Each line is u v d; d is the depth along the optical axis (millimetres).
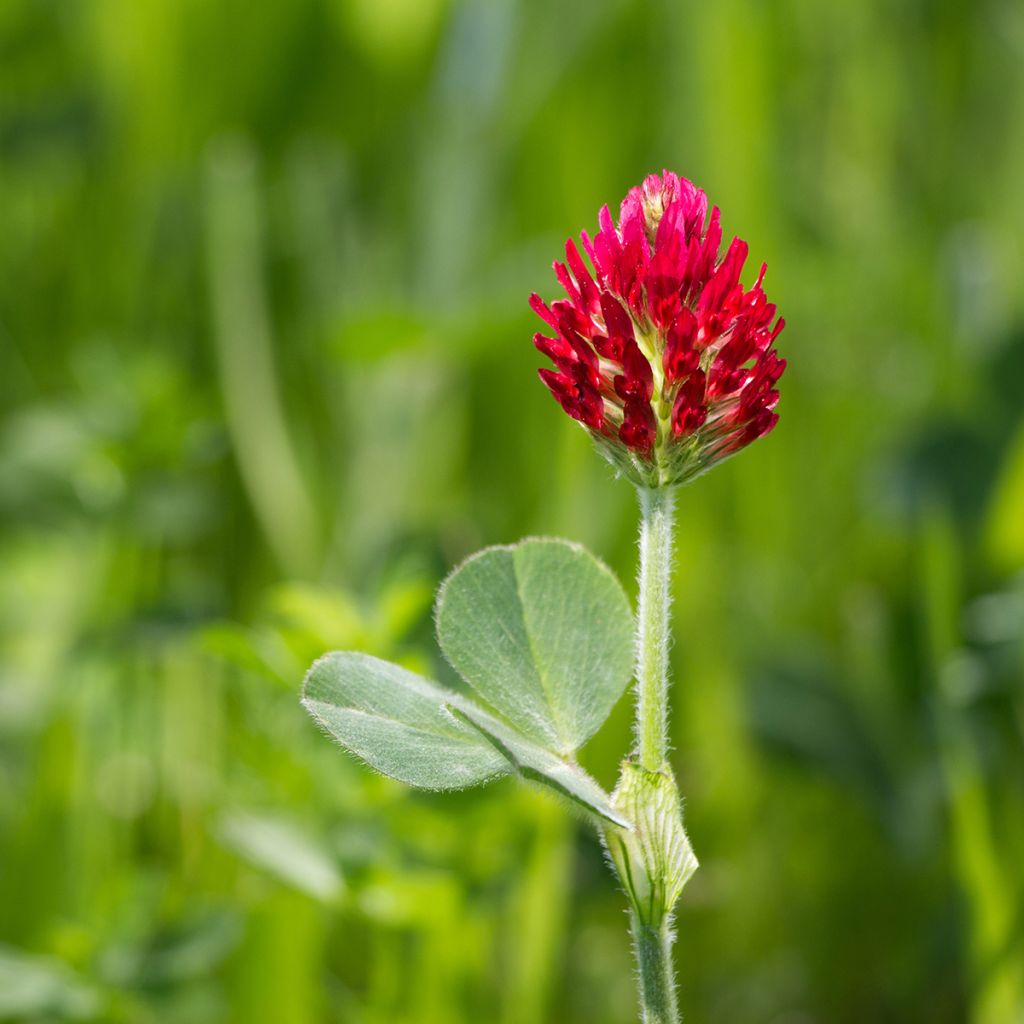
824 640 796
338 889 530
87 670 630
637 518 669
